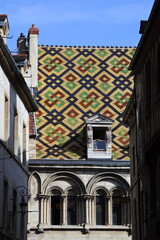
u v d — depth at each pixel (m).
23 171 44.78
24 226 44.62
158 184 33.91
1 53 36.72
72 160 56.69
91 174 56.78
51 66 65.06
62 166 56.44
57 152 57.72
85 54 66.75
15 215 41.31
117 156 57.72
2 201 37.41
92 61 66.12
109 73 65.12
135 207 44.69
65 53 66.56
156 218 34.03
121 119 61.09
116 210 56.72
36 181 56.31
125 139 59.28
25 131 46.28
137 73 40.22
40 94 62.66
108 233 55.72
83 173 56.69
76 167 56.50
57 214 56.34
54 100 62.31
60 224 55.88
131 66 40.41
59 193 56.44
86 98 62.78
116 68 65.62
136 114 41.94
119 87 63.94
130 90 63.81
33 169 56.31
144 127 37.81
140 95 39.44
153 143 34.34
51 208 56.41
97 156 57.31
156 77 34.06
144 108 37.69
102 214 56.62
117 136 59.44
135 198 44.34
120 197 56.88
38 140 58.69
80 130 59.91
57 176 56.53
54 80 64.00
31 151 57.03
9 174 39.53
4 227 37.91
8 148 38.84
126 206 56.34
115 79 64.56
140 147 39.97
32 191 56.12
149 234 36.31
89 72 65.06
